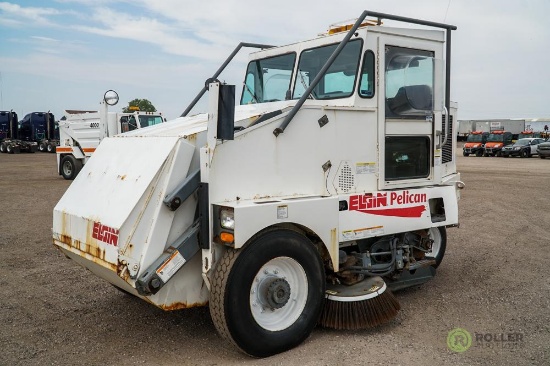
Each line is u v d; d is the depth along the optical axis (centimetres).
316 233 408
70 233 423
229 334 363
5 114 3853
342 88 468
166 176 371
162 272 356
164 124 486
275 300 381
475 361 376
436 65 523
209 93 364
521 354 390
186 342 414
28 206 1171
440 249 628
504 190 1554
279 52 556
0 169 2283
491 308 501
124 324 454
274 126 399
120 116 1689
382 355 385
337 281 452
